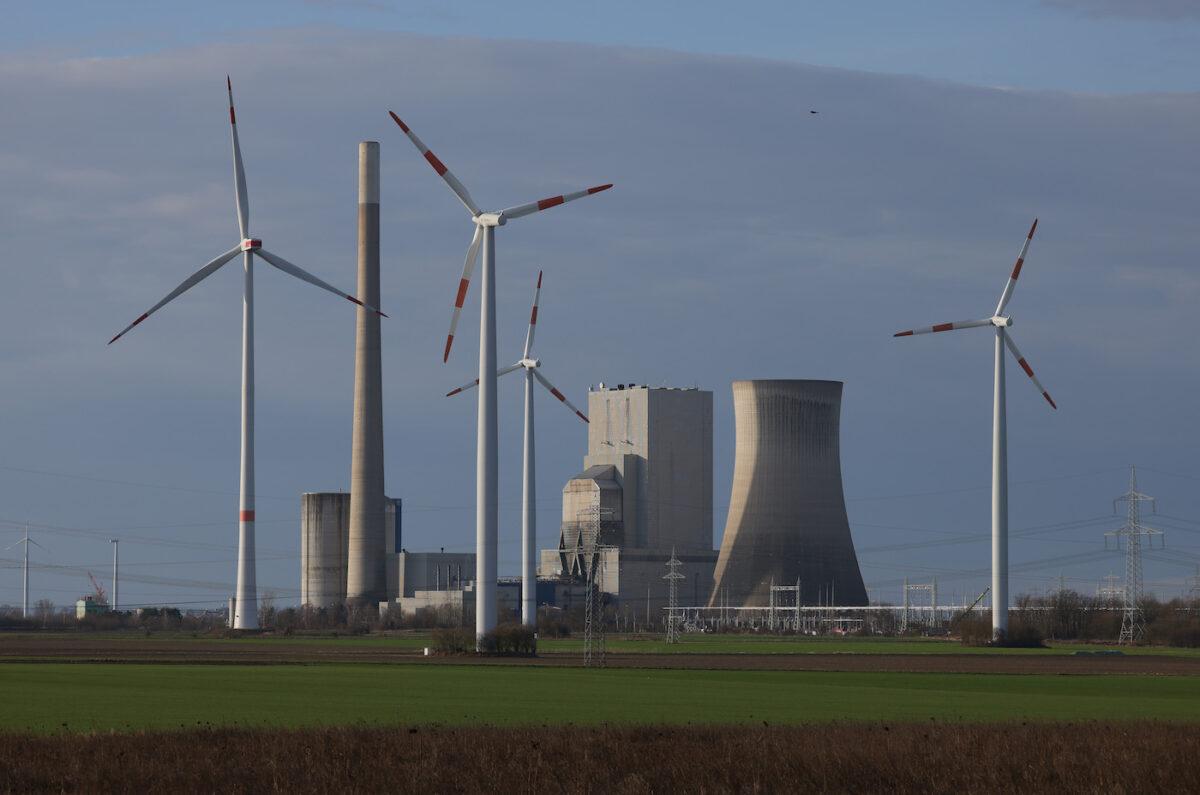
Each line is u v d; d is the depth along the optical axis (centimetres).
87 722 11794
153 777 8369
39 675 18162
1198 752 9300
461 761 8919
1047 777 8544
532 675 18725
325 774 8400
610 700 14488
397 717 12362
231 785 8131
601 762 8981
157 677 17788
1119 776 8431
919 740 9944
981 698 15438
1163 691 16925
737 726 11194
